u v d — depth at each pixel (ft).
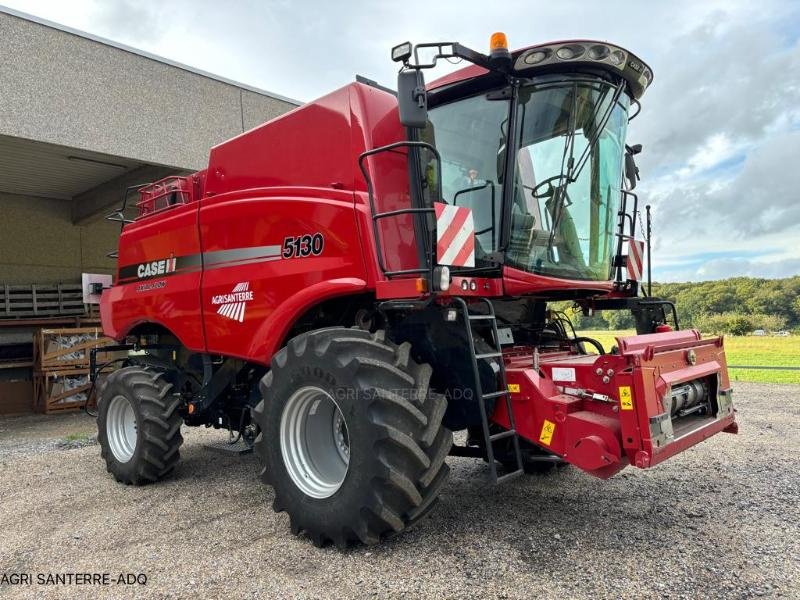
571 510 12.45
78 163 32.32
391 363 10.55
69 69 26.81
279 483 11.57
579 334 20.42
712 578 9.09
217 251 15.21
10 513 13.92
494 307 13.50
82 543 11.71
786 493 13.29
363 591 9.02
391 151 12.62
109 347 20.11
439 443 10.47
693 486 13.98
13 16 25.11
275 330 13.34
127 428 17.17
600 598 8.55
